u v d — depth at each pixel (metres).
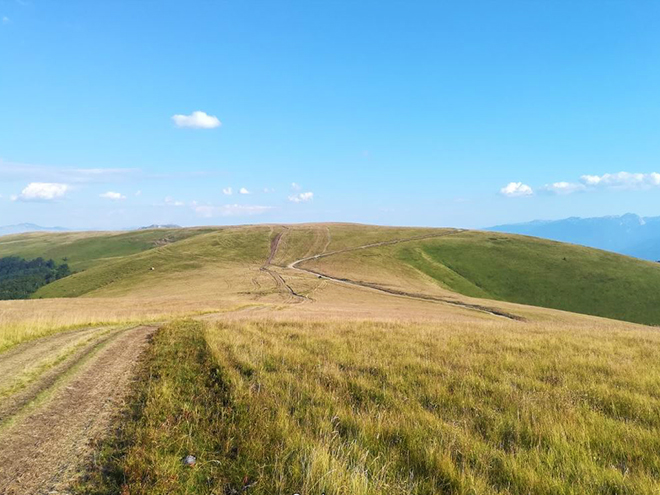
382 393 7.47
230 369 8.85
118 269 115.69
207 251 127.00
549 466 4.79
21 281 162.12
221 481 4.38
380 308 52.75
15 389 7.89
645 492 4.16
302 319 21.98
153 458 4.69
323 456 4.50
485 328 19.42
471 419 6.30
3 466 4.75
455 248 127.94
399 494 4.09
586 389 8.06
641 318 89.50
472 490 4.20
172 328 17.00
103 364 10.28
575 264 113.81
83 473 4.62
